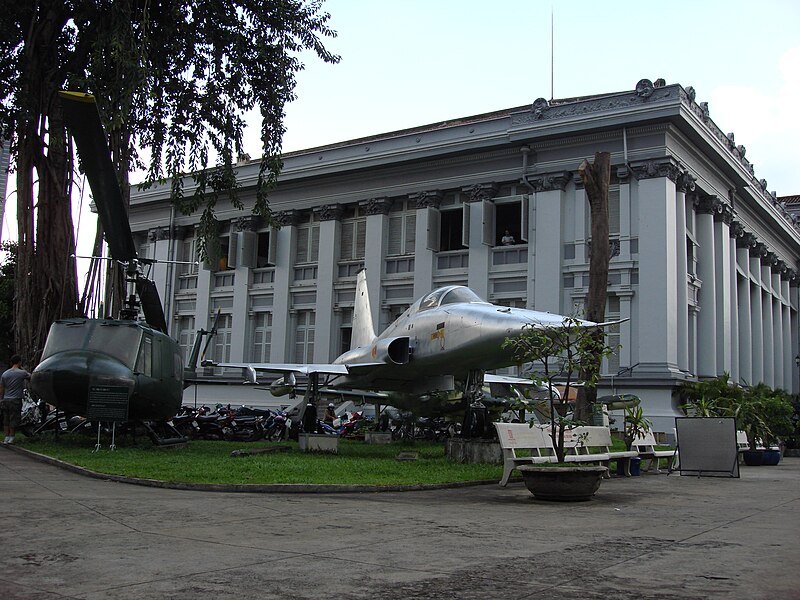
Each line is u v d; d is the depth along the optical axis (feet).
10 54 72.28
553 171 101.86
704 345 107.76
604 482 40.52
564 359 36.27
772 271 159.63
